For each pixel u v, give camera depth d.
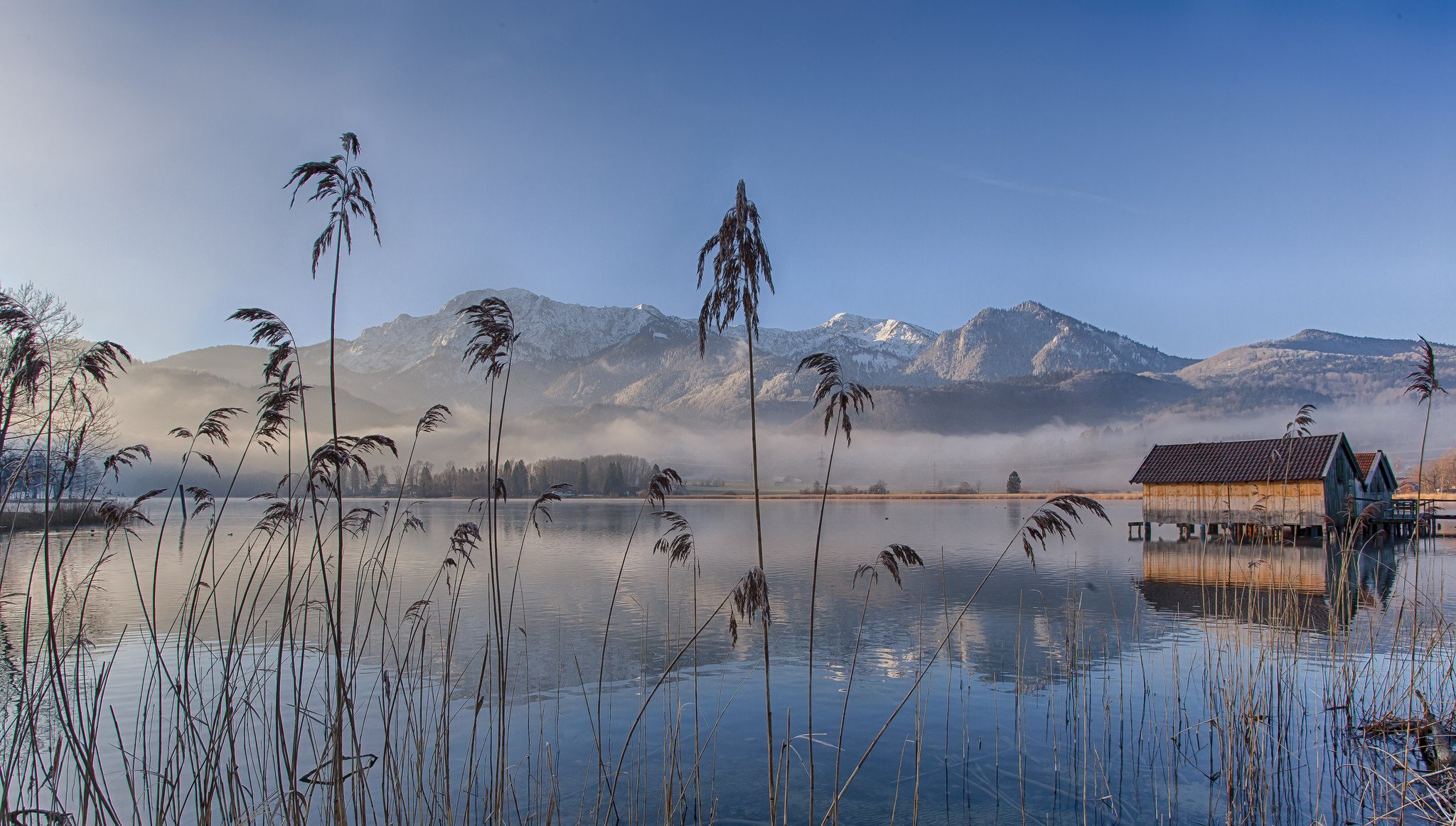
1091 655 17.00
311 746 11.29
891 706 13.72
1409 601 22.42
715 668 16.44
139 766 10.27
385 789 7.76
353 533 8.38
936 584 29.28
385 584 28.44
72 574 31.12
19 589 26.95
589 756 11.38
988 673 15.77
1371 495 50.25
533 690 14.65
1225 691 11.59
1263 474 46.53
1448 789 8.72
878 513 99.38
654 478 7.37
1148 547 45.19
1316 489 43.97
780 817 9.43
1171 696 13.77
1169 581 29.45
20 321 6.63
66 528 52.06
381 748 11.38
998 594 26.47
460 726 12.52
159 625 20.14
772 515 96.06
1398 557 36.78
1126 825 9.05
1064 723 12.55
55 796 6.82
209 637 18.59
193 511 8.10
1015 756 11.23
